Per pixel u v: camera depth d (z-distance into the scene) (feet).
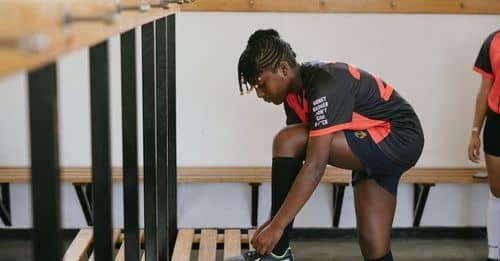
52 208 4.05
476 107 12.33
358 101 8.14
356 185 9.16
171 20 11.11
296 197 7.72
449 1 13.73
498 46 11.80
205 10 13.55
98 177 5.47
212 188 14.25
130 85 7.30
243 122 14.05
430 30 13.89
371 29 13.84
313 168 7.74
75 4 4.25
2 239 14.15
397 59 13.97
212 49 13.75
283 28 13.75
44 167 4.01
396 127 8.41
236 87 13.91
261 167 14.10
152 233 8.88
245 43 13.75
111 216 5.54
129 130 7.41
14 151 13.80
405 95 14.08
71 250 10.27
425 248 14.05
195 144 14.08
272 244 7.78
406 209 14.51
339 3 13.66
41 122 3.97
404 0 13.71
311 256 13.57
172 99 11.37
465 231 14.58
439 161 14.33
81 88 13.62
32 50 3.09
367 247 9.23
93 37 4.58
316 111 7.75
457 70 14.05
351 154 8.20
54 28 3.70
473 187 14.51
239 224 14.39
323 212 14.42
